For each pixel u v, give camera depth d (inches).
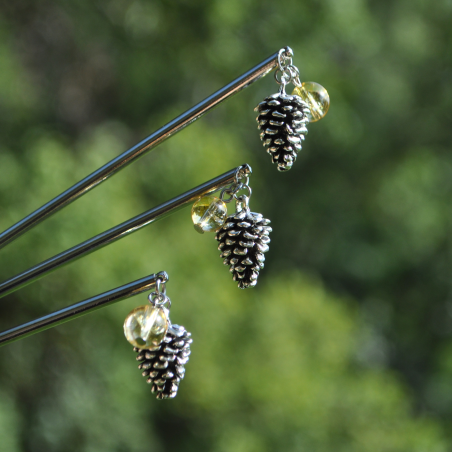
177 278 66.5
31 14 83.2
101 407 66.6
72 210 58.9
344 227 114.0
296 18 87.4
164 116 78.7
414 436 72.6
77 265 58.6
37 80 84.1
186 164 70.9
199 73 90.0
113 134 90.0
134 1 85.5
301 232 113.3
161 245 66.6
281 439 69.5
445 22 114.4
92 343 65.1
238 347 72.0
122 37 87.8
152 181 71.1
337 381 73.9
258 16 86.5
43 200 60.3
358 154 112.3
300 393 69.7
